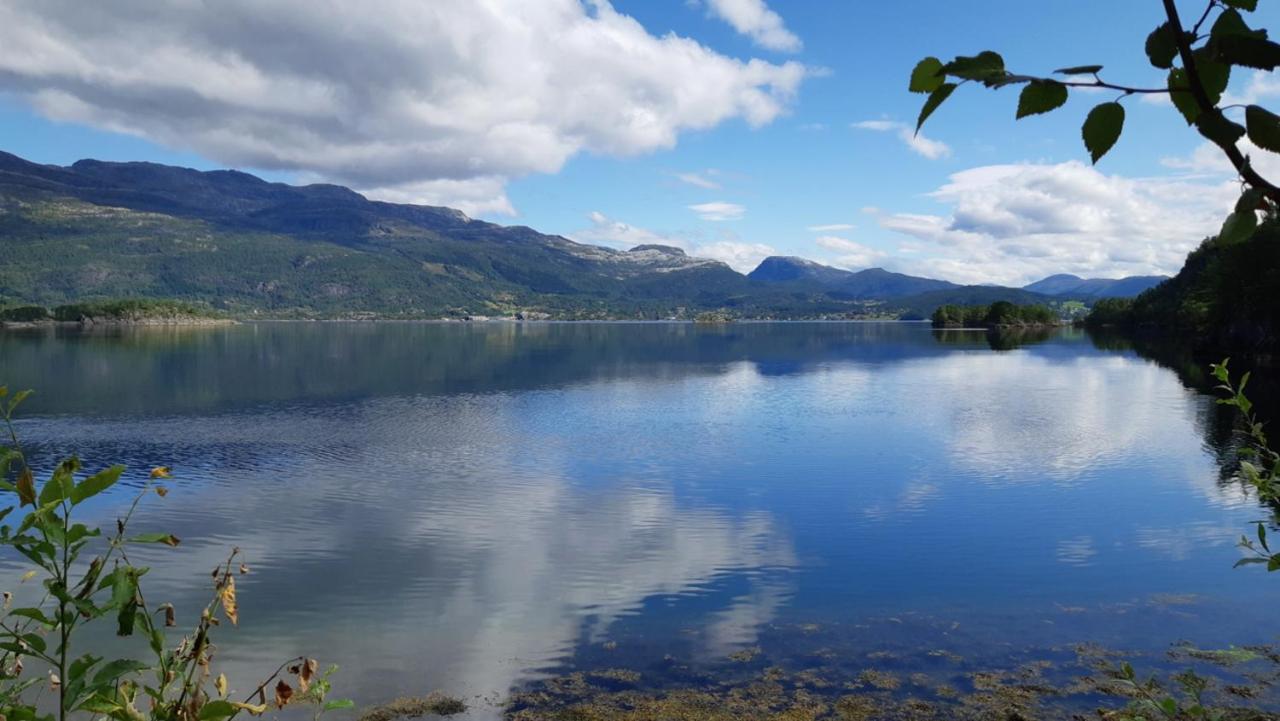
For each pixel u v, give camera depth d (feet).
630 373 272.92
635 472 104.99
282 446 127.03
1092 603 53.52
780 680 42.73
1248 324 271.49
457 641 49.24
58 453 120.88
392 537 74.49
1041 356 325.83
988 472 101.35
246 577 62.18
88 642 47.93
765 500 88.33
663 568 64.18
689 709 39.70
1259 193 4.45
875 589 57.88
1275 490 11.93
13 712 7.91
